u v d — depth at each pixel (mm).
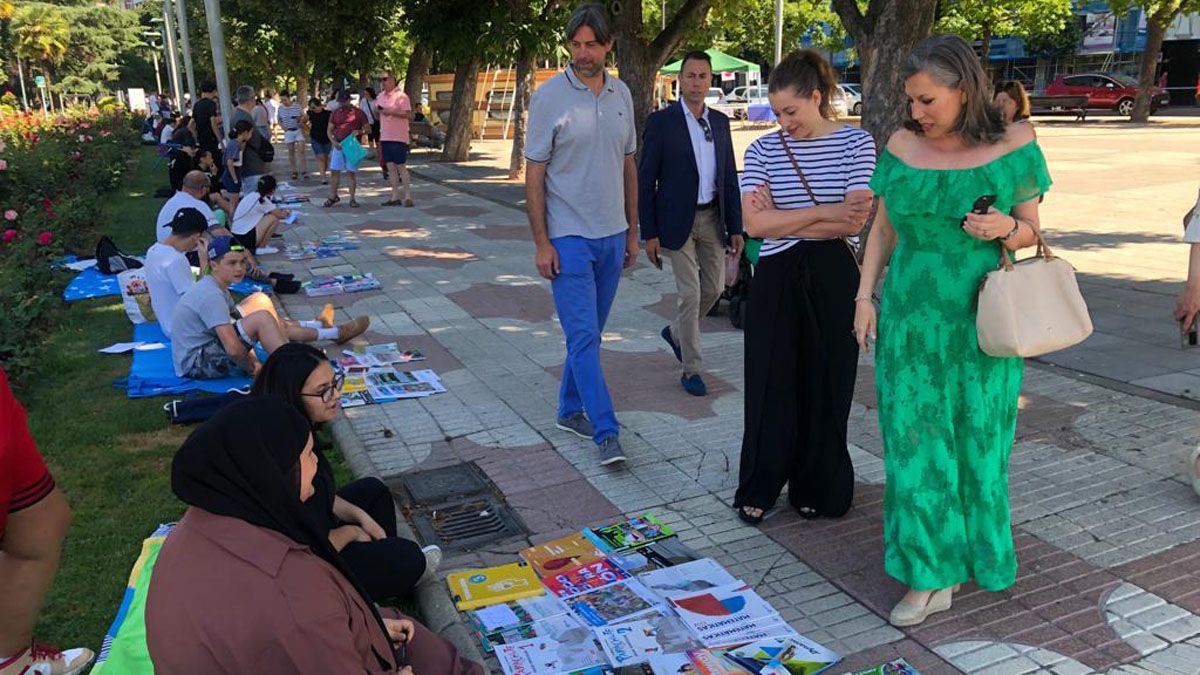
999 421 3234
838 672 3049
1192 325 3773
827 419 3980
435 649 2912
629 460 4867
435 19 17875
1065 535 3908
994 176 2961
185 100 37906
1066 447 4840
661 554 3846
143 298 7594
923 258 3162
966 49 2920
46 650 3123
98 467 4883
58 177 14289
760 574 3703
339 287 8883
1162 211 12508
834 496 4062
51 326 7699
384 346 6992
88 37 73625
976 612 3385
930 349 3168
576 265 4695
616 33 12750
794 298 3891
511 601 3510
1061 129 28234
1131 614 3326
